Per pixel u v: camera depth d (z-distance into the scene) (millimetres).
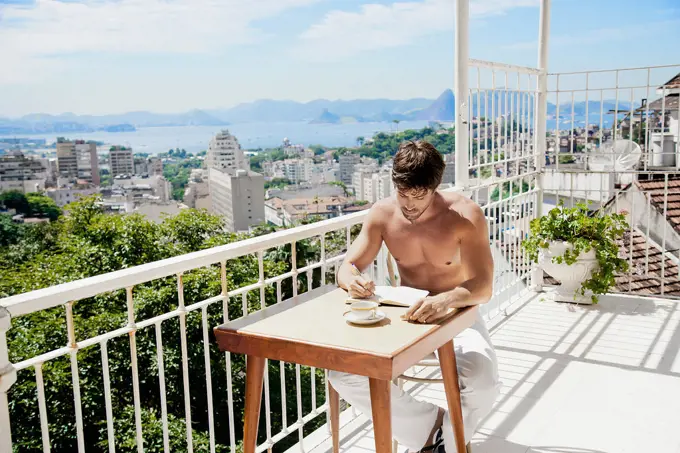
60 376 13297
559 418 3369
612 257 5238
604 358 4199
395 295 2330
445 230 2518
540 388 3764
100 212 19891
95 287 1951
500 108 4848
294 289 2914
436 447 2600
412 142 2436
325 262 3105
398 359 1796
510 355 4320
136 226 19219
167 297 15438
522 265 5715
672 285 6293
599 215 5441
